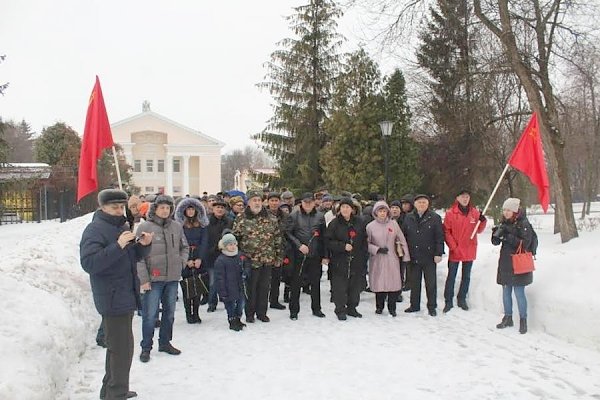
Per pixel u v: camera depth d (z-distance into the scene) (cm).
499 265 748
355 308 863
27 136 9019
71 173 3212
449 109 2295
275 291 928
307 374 580
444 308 881
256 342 707
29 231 2198
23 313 571
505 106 1928
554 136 1394
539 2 1493
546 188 849
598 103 2655
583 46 1506
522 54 1477
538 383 547
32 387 442
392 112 2094
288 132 2580
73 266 931
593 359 614
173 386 547
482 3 1495
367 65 2158
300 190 2488
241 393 528
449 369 593
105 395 479
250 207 827
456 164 2327
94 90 612
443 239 860
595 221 2070
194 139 6156
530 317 744
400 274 867
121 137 5988
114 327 466
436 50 2256
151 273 633
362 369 596
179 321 832
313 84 2548
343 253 845
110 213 468
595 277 696
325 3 2545
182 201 823
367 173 2048
